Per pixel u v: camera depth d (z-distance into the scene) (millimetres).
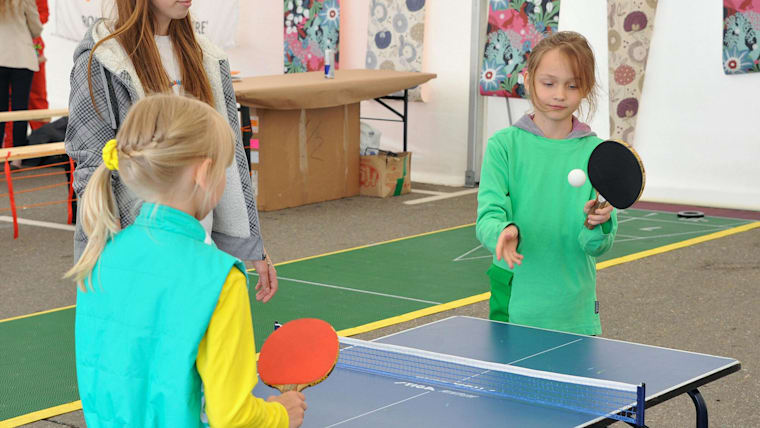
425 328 2834
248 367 1696
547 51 2988
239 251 3012
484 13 9250
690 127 8297
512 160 3098
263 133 8297
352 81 8453
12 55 9438
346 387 2301
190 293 1673
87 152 2721
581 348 2584
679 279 5855
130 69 2740
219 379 1659
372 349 2611
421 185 9766
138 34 2787
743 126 8039
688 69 8234
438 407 2145
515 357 2516
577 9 8656
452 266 6340
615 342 2637
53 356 4629
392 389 2277
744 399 3938
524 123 3121
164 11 2795
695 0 8109
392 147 10070
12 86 9672
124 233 1782
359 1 10000
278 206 8492
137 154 1700
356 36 10094
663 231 7270
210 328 1667
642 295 5527
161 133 1696
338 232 7512
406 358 2518
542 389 2240
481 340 2688
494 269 3148
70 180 7832
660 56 8359
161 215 1737
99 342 1747
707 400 3936
